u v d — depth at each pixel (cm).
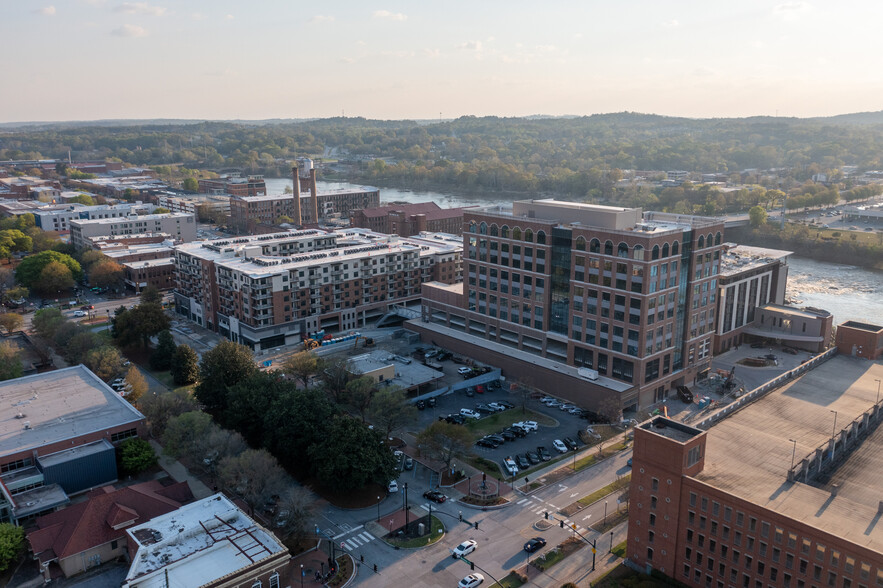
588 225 16425
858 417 11438
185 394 14488
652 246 14900
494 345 18925
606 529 11325
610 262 15662
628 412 15800
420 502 12162
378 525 11419
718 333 19762
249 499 11106
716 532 9238
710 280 17088
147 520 10694
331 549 10725
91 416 13700
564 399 16775
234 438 12450
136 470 12900
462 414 15738
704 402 16112
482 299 19412
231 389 14362
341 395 15275
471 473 13200
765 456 10238
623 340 15775
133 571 8919
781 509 8744
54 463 12106
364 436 12119
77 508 10756
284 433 12706
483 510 11912
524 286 17988
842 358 14750
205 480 12950
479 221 18925
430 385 17250
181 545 9669
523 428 15000
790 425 11362
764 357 19662
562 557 10544
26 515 11231
